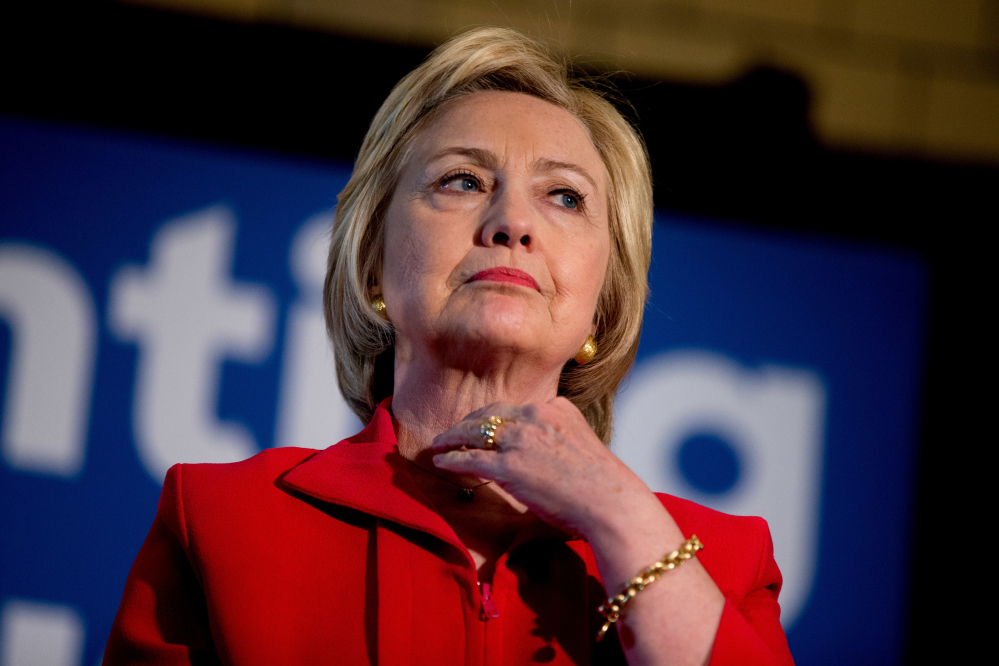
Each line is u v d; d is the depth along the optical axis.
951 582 11.41
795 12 12.71
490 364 4.01
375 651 3.51
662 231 11.64
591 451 3.64
